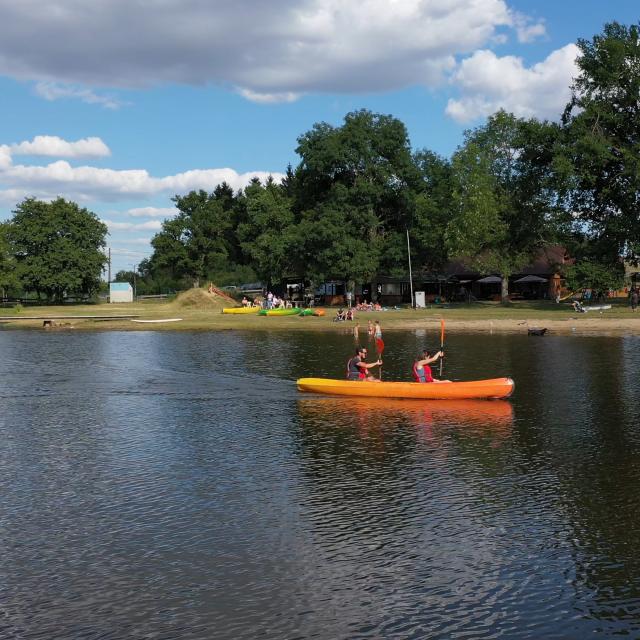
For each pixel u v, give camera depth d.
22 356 37.16
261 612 9.13
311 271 75.75
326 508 12.88
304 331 51.81
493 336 45.09
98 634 8.66
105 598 9.56
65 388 26.80
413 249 76.56
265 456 16.61
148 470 15.55
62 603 9.45
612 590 9.59
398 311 67.06
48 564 10.64
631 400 22.64
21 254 100.00
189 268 121.88
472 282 85.06
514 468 15.26
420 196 75.81
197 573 10.27
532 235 69.50
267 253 83.38
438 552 10.88
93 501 13.47
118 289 111.06
